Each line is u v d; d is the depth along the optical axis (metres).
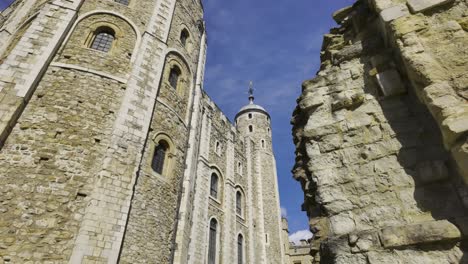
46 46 10.12
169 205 11.29
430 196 2.62
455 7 2.99
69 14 11.24
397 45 3.09
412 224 2.52
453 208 2.48
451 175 2.61
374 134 3.24
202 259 17.08
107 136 9.67
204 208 19.09
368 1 4.01
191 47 16.33
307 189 3.66
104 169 8.87
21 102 8.73
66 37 10.80
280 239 28.27
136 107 10.70
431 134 2.89
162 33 13.58
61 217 7.84
